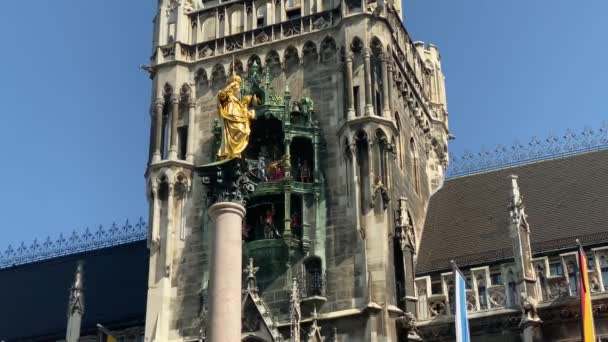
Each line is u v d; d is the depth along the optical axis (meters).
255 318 45.09
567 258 45.06
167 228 48.75
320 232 46.69
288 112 49.25
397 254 46.94
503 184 54.97
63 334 57.00
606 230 47.53
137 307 56.34
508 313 44.34
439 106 61.84
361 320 43.78
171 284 47.84
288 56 51.44
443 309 46.09
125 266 60.47
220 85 52.16
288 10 53.56
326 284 45.31
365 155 47.19
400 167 51.38
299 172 48.78
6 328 59.16
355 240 45.75
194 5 55.34
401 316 44.50
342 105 48.94
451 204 55.38
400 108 53.44
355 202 46.22
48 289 61.16
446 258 50.44
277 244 46.53
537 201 52.03
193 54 53.19
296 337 43.41
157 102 51.91
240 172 36.81
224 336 32.91
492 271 48.41
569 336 43.06
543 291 44.72
